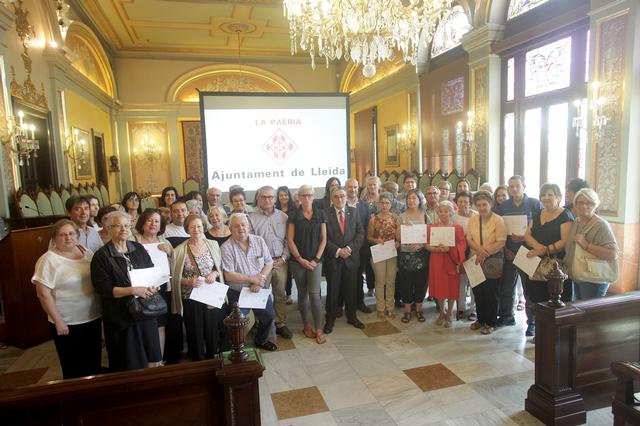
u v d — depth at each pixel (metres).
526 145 6.92
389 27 5.13
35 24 6.59
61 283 2.66
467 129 7.90
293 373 3.32
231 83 13.73
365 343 3.84
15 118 5.72
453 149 8.58
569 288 3.60
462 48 8.26
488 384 3.06
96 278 2.62
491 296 3.90
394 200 4.82
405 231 4.12
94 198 4.28
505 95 7.30
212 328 3.23
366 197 5.11
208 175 6.78
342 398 2.95
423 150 9.68
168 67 13.08
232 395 1.81
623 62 4.80
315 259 3.89
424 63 9.51
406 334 4.01
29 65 6.33
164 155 13.34
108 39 11.43
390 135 11.23
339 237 4.09
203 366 1.84
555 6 6.14
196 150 13.66
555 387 2.53
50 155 7.07
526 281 3.77
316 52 13.49
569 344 2.54
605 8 4.95
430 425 2.61
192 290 3.08
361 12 4.97
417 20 5.18
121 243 2.76
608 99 5.00
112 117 12.29
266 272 3.51
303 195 3.92
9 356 3.81
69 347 2.72
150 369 1.81
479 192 3.91
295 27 5.54
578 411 2.55
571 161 6.02
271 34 11.71
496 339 3.81
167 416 1.83
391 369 3.34
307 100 7.00
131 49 12.51
